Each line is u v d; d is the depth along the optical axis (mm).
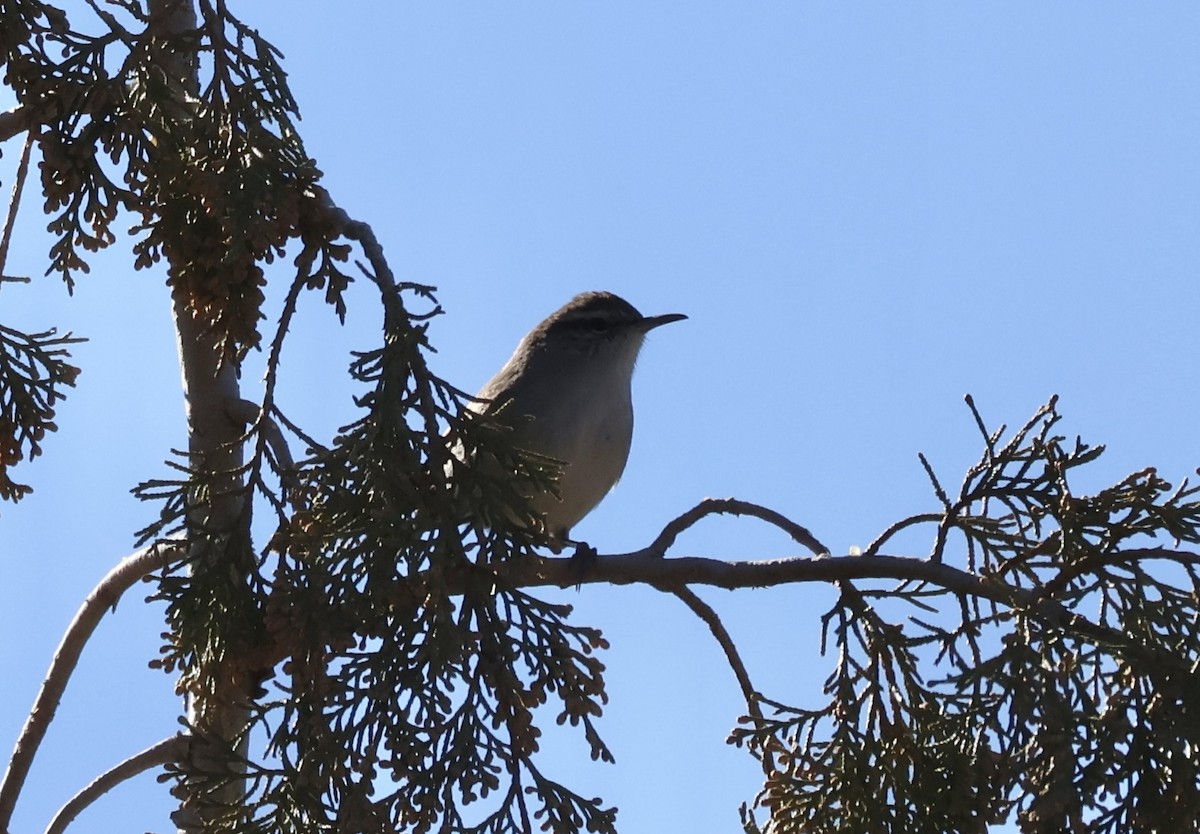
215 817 9641
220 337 11039
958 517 10625
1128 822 9508
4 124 11664
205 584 10453
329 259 10641
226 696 10562
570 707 9508
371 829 9055
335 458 9961
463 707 9383
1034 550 10352
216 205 10305
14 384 11195
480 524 9852
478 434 10125
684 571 11461
